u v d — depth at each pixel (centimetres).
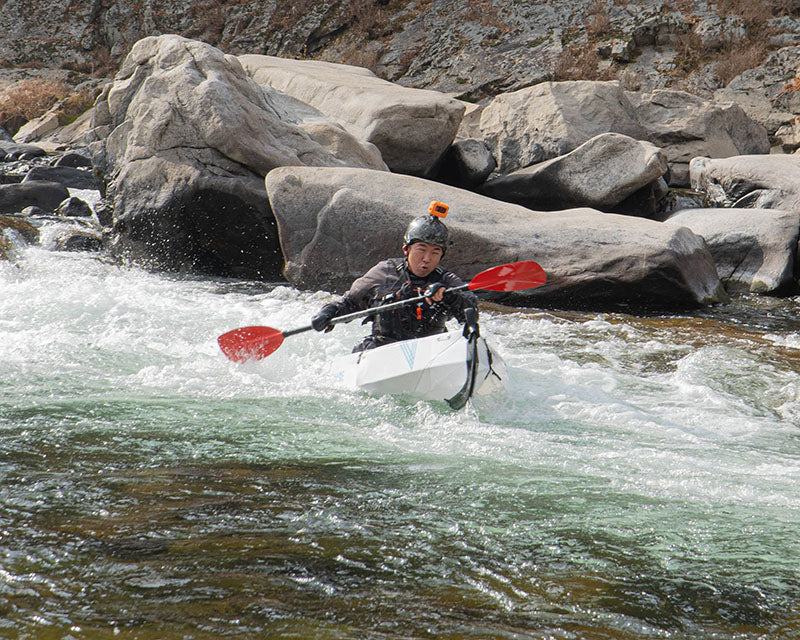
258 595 372
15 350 915
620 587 399
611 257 1384
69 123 4228
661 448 663
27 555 406
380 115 2045
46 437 625
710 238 1681
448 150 2233
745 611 377
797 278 1631
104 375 841
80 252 1731
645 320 1270
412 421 718
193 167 1662
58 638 329
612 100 2339
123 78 1881
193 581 384
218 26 4712
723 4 3778
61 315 1086
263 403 760
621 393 847
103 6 5000
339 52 4334
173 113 1702
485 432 691
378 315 841
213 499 501
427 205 1479
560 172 1995
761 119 3244
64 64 4788
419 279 834
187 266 1717
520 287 823
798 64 3416
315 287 1502
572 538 461
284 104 2058
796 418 781
